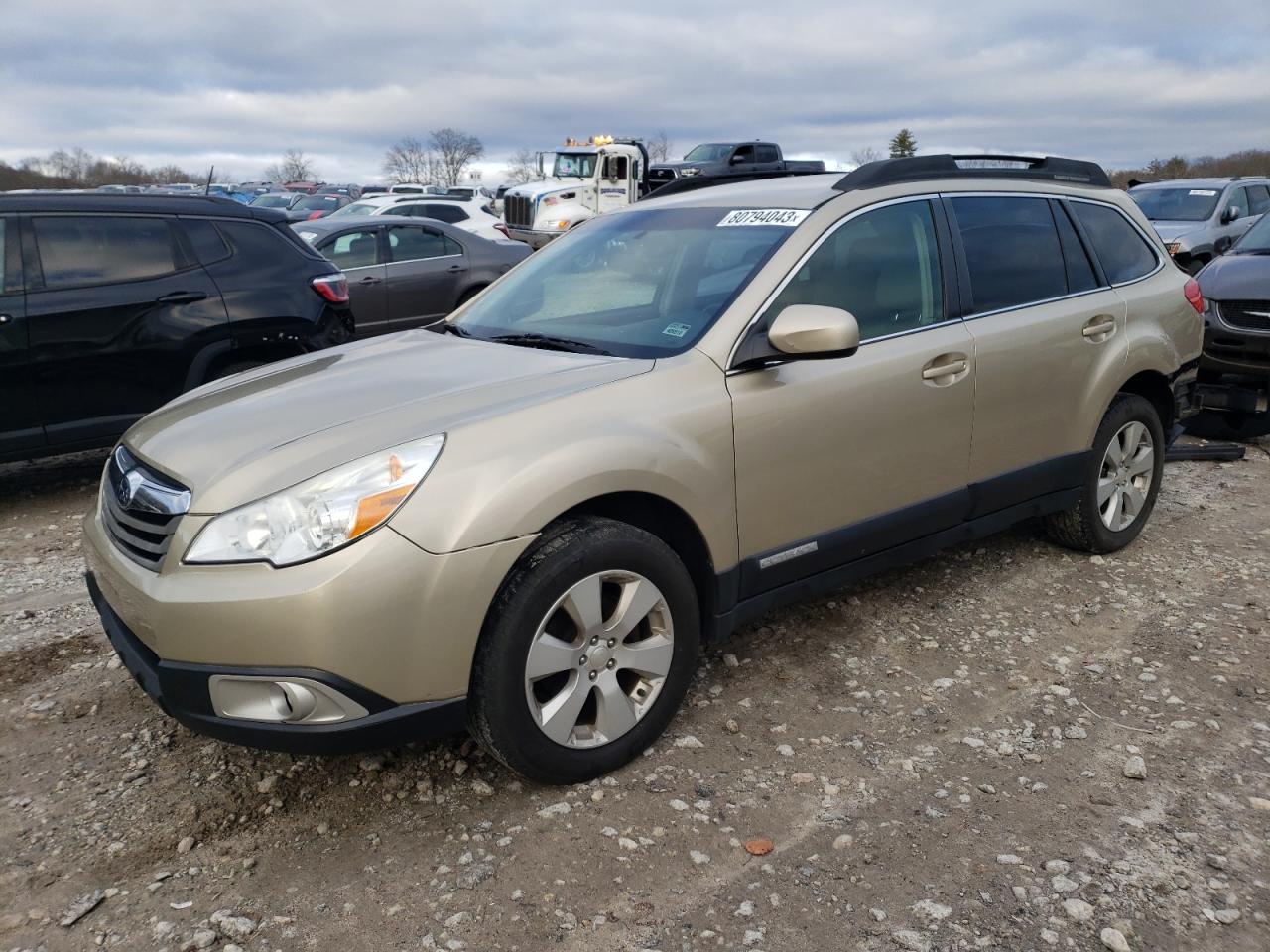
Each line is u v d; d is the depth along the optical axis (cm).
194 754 305
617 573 277
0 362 536
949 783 285
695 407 295
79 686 352
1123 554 464
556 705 272
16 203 549
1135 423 451
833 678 347
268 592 235
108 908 238
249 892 244
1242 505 548
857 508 343
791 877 246
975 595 418
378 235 1001
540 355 322
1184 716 321
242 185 4516
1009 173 417
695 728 315
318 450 254
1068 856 252
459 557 247
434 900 239
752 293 320
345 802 279
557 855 254
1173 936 225
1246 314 682
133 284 578
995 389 379
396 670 245
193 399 328
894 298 357
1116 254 455
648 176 2239
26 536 528
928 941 223
